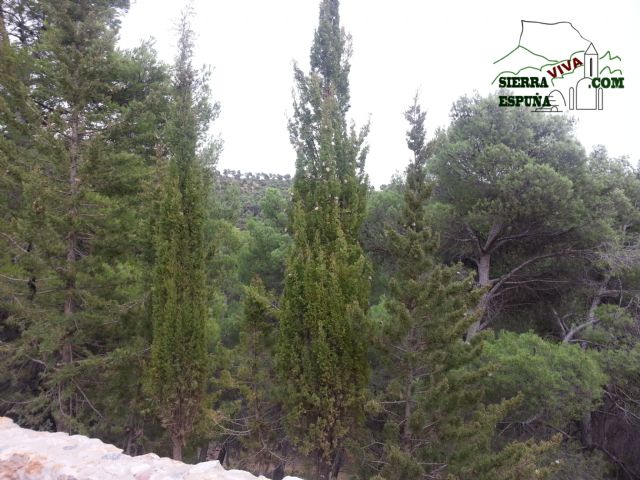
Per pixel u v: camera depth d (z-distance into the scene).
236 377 9.32
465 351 7.68
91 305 9.30
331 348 7.88
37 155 9.96
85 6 12.33
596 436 14.42
